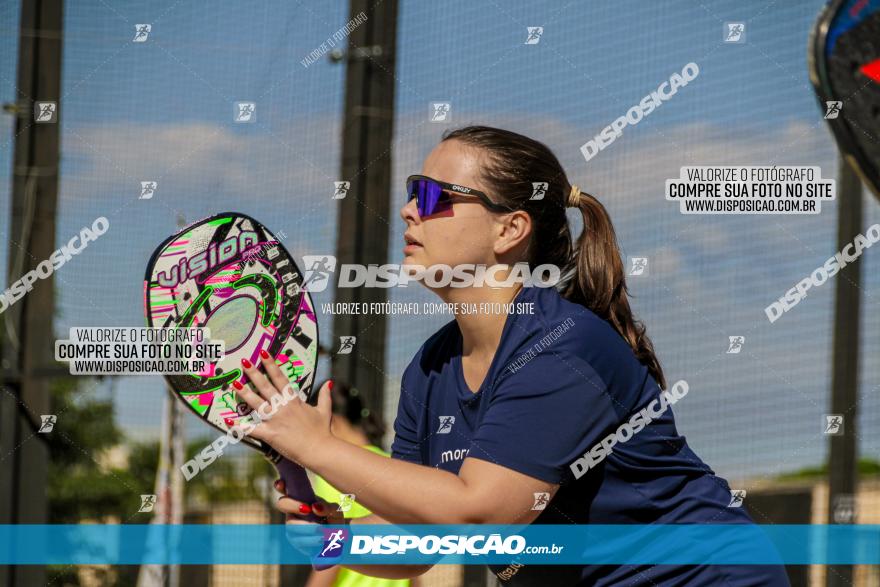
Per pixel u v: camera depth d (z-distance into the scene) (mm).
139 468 5387
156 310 1958
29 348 4711
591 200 2137
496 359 1943
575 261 2164
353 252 4367
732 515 1992
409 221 2078
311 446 1796
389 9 4449
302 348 2061
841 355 4172
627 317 2117
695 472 1992
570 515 1982
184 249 1978
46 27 4680
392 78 4426
